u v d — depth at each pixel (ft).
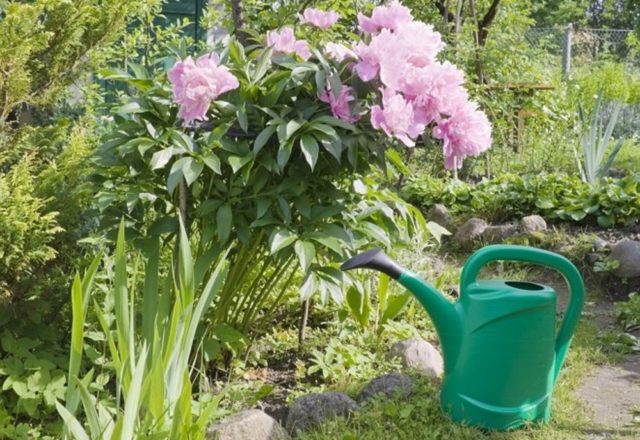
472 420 11.24
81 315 8.77
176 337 9.32
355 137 11.89
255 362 14.02
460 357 11.25
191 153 11.45
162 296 10.62
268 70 12.59
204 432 10.21
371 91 12.06
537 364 11.18
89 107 14.79
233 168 11.10
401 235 14.19
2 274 11.53
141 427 8.71
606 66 49.29
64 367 11.73
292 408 11.64
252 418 10.82
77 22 13.24
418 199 28.19
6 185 11.19
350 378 13.29
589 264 21.53
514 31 37.83
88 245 13.39
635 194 24.35
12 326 11.88
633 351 15.60
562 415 11.84
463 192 27.61
